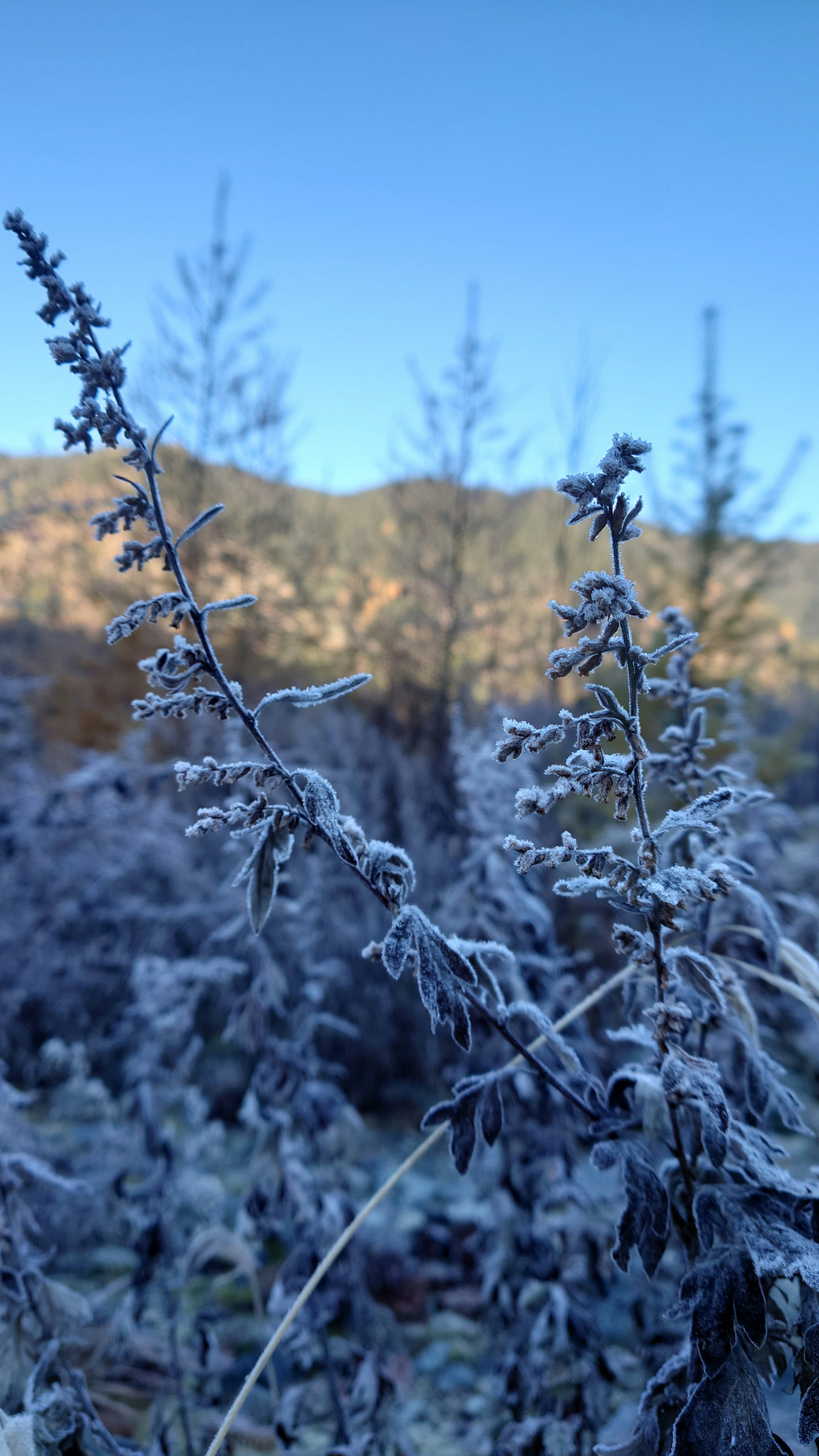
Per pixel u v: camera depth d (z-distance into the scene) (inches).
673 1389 14.9
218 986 43.8
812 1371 12.9
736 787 21.5
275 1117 26.1
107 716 108.0
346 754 63.3
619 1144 14.4
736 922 21.3
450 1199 39.2
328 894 46.2
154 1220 26.0
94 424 13.4
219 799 56.3
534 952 29.0
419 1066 48.9
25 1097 23.4
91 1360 26.2
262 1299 32.4
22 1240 20.3
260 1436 25.6
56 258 13.7
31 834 49.7
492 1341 30.4
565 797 12.8
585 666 12.7
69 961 46.9
